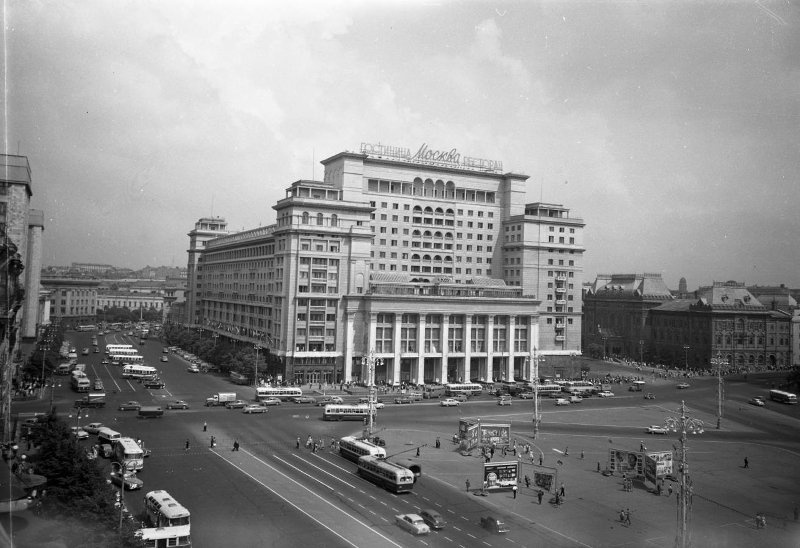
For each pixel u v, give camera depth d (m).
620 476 83.56
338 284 155.25
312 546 55.12
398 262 184.00
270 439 95.19
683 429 59.38
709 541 61.84
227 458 82.69
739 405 144.88
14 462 60.31
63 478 53.72
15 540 47.03
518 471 80.94
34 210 134.62
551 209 197.00
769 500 76.06
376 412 120.50
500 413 127.31
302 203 150.88
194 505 64.25
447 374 170.00
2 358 78.50
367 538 57.62
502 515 66.50
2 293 77.06
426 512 62.34
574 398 143.75
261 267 171.62
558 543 59.16
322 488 72.06
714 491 79.12
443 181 191.62
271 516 62.06
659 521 66.44
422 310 161.88
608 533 62.41
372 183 181.88
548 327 194.12
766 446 106.31
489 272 197.88
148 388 136.75
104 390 130.62
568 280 197.12
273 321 157.12
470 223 195.50
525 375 178.75
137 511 61.47
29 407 109.81
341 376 154.88
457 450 93.94
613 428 116.19
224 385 145.75
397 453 90.38
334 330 154.62
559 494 73.19
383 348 158.75
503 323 176.25
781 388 165.75
